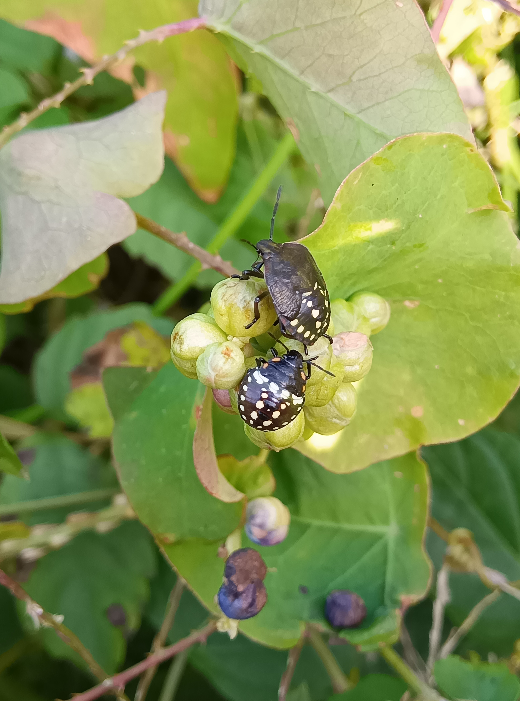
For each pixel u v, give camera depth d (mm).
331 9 62
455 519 107
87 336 108
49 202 54
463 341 71
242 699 98
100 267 86
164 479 71
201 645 99
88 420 103
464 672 75
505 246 63
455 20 78
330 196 74
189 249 66
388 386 75
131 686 111
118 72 85
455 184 59
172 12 81
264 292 56
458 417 76
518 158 86
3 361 132
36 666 113
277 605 80
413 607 108
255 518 74
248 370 57
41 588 95
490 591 103
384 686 78
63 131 56
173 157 94
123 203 55
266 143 112
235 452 80
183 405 70
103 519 88
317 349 58
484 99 83
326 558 83
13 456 66
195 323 57
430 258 65
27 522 98
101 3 78
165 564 101
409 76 64
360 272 66
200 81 89
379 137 67
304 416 64
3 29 94
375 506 84
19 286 52
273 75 71
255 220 110
